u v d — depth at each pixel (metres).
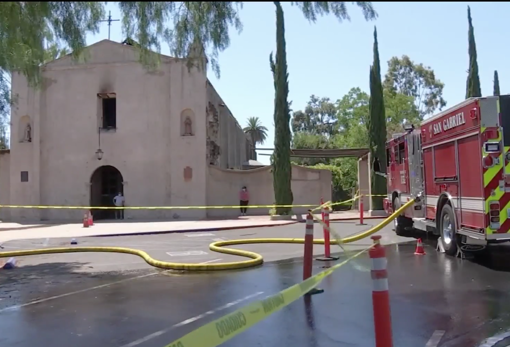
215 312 6.71
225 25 5.25
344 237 14.97
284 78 24.30
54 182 27.52
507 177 8.81
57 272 10.42
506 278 8.49
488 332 5.59
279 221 22.64
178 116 26.83
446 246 10.89
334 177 41.19
